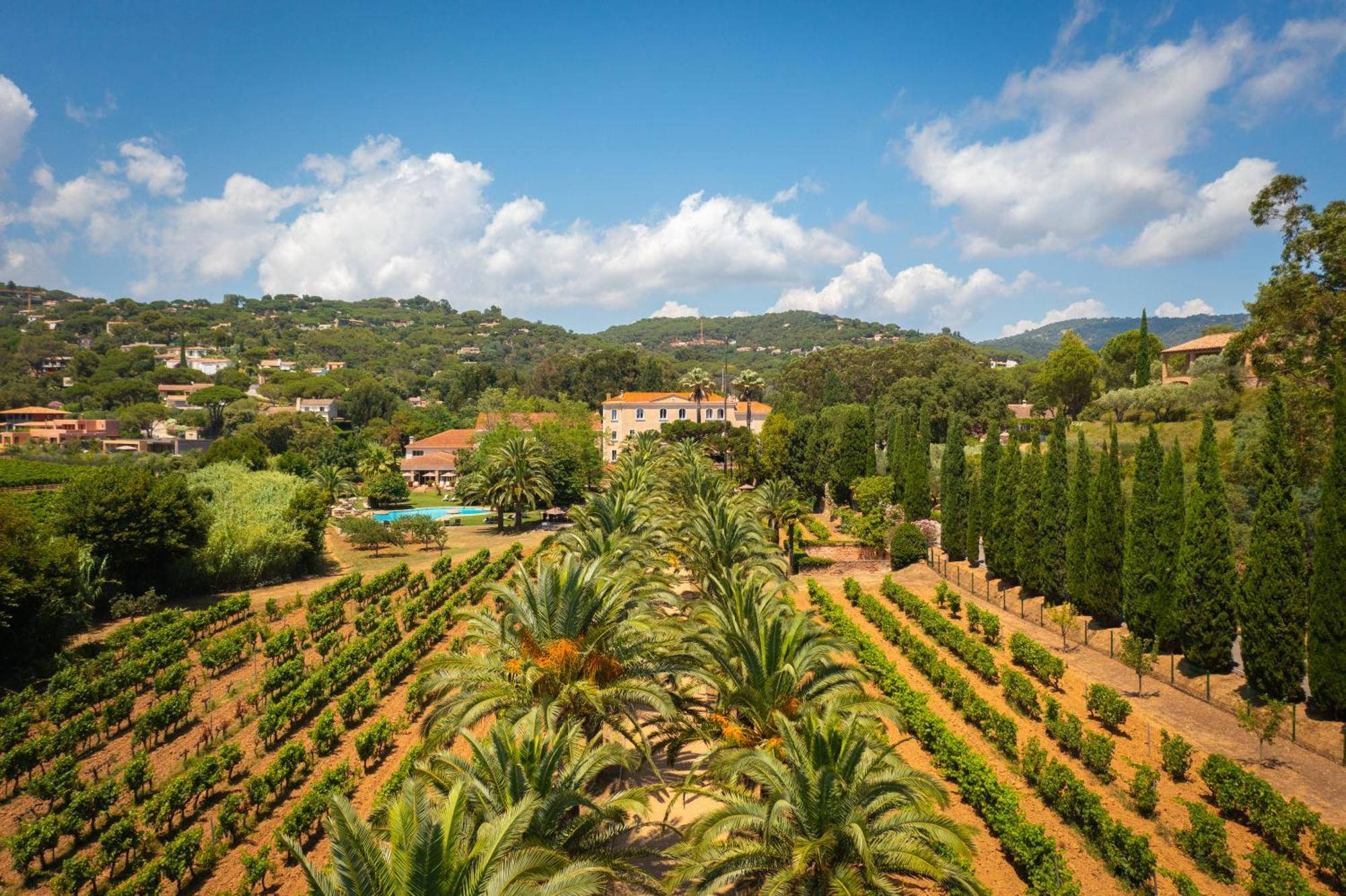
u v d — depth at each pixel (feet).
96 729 70.74
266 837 56.90
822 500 226.58
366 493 275.39
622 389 508.53
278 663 96.12
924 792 44.27
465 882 33.19
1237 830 53.57
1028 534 114.83
